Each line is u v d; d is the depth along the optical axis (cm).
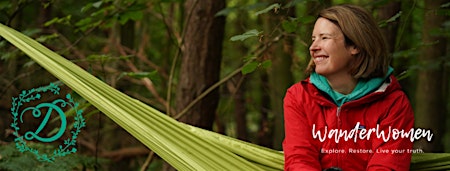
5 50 405
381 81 221
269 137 743
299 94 231
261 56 331
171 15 633
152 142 238
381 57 222
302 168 220
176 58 390
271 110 756
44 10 527
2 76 498
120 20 377
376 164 216
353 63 222
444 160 242
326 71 222
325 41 222
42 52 250
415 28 737
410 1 376
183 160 234
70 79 245
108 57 336
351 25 219
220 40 398
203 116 395
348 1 369
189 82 395
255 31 288
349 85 225
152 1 417
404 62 618
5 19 396
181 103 398
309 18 313
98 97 244
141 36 732
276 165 249
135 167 684
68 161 318
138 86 661
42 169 305
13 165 303
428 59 559
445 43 560
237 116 709
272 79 639
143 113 243
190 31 394
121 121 241
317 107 227
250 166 237
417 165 244
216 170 233
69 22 385
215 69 398
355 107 221
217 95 401
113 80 498
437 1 469
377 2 341
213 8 390
